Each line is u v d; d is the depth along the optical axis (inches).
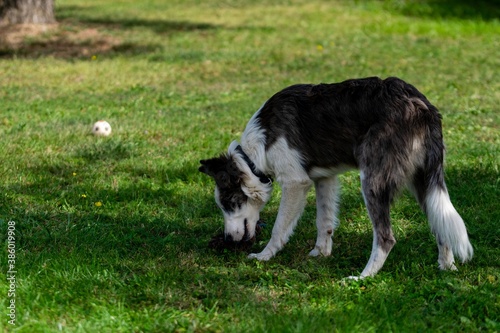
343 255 304.7
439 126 263.4
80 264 277.6
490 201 356.8
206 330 229.8
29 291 251.9
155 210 354.6
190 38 911.0
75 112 544.4
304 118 277.3
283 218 290.8
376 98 264.5
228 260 295.0
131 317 236.8
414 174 265.0
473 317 241.4
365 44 870.4
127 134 481.1
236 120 518.6
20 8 922.1
